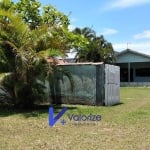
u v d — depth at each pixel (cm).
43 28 1764
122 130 1192
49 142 1009
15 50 1708
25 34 1745
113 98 2053
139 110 1750
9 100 1895
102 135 1106
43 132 1162
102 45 5047
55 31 1798
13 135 1118
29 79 1741
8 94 1873
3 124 1327
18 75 1725
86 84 1961
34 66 1708
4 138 1071
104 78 1930
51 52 1725
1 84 1809
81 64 1967
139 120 1407
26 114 1586
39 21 2969
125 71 5734
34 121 1395
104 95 1928
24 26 1745
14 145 975
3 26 1716
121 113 1622
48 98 2030
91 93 1952
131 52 5406
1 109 1770
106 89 1944
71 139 1048
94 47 4875
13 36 1731
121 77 5747
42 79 1798
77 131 1176
